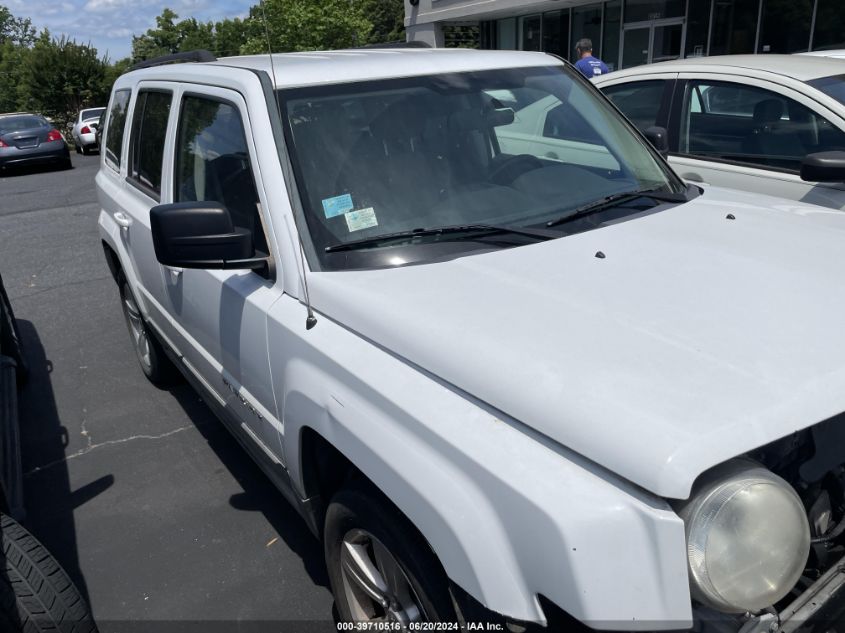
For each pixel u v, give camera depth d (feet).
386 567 7.14
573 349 5.79
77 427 14.79
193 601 9.83
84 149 81.51
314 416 7.18
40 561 7.64
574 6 62.69
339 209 8.16
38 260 29.53
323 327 7.36
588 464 5.16
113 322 21.08
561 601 4.92
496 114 9.61
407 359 6.46
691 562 4.87
